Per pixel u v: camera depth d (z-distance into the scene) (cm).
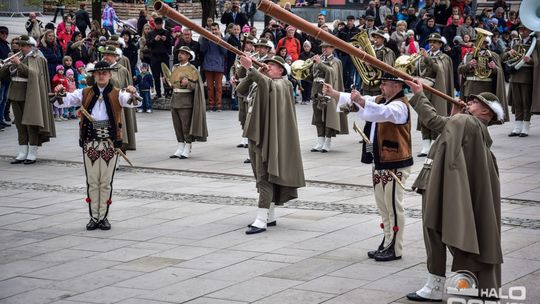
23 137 1770
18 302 894
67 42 2597
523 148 1838
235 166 1703
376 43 2028
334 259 1033
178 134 1803
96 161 1197
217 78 2514
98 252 1084
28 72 1742
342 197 1395
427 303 869
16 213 1309
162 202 1373
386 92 994
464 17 3036
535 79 1939
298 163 1194
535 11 1552
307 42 2628
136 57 2545
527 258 1019
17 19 4203
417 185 893
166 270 998
